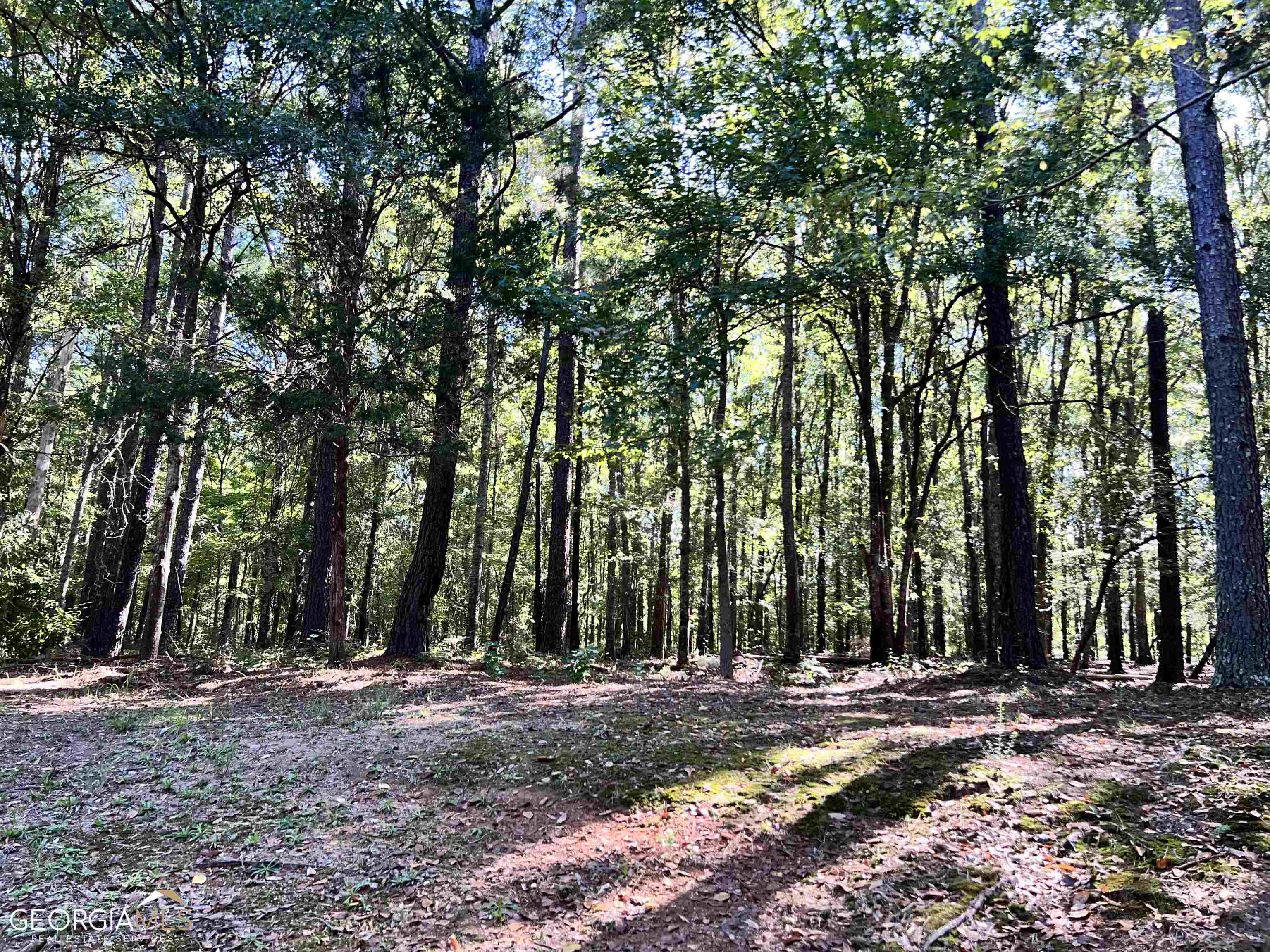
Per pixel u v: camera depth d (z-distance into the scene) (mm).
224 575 35031
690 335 9070
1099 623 31031
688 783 6062
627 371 9086
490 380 15633
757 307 9500
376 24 11039
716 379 9289
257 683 11859
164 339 12242
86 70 14094
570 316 9148
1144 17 9125
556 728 8078
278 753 7324
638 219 10109
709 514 20484
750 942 3926
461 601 36094
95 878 4570
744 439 12359
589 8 14492
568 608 22984
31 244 13789
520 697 10500
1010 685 11180
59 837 5199
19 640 14539
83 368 19766
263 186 12711
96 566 18375
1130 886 3957
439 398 12570
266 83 12133
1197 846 4273
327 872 4781
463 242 11984
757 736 7590
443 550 14969
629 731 7914
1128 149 11281
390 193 12961
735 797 5742
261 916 4227
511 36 13359
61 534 22250
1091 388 21781
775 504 27312
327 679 11906
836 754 6609
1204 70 8531
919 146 8578
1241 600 8203
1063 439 17078
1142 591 22859
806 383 28500
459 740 7633
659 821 5426
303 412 11375
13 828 5266
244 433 12664
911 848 4707
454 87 12320
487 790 6176
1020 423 15586
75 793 6145
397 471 21750
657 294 10039
